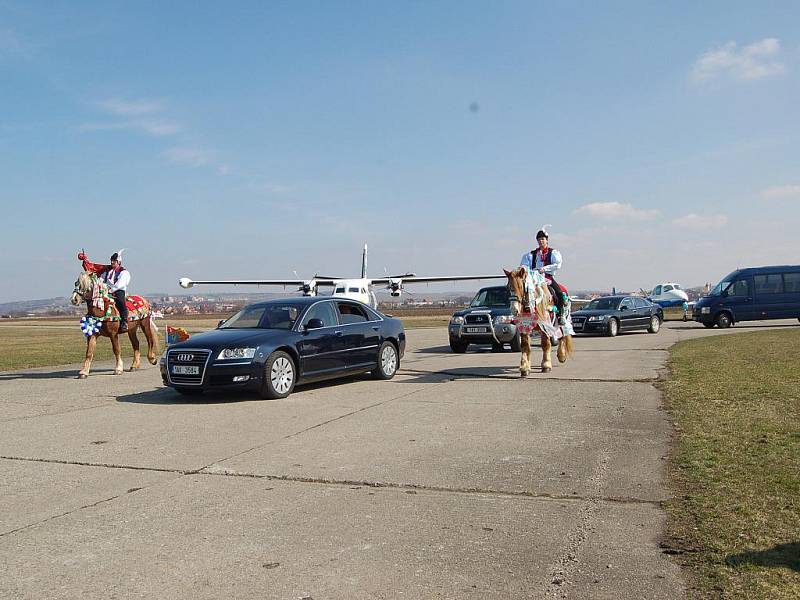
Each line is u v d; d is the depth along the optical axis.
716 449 6.38
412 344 23.06
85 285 14.11
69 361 18.77
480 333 17.98
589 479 5.65
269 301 12.31
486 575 3.82
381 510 4.98
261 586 3.72
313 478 5.87
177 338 11.73
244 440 7.47
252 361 10.14
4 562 4.12
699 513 4.66
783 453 6.13
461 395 10.45
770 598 3.40
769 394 9.27
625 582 3.68
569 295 13.68
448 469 6.08
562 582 3.70
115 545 4.36
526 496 5.25
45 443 7.50
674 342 20.66
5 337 35.91
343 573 3.88
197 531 4.60
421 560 4.04
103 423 8.68
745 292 30.16
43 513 5.04
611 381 11.62
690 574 3.74
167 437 7.72
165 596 3.62
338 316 12.00
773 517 4.52
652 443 6.89
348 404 9.84
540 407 9.20
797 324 32.44
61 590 3.71
